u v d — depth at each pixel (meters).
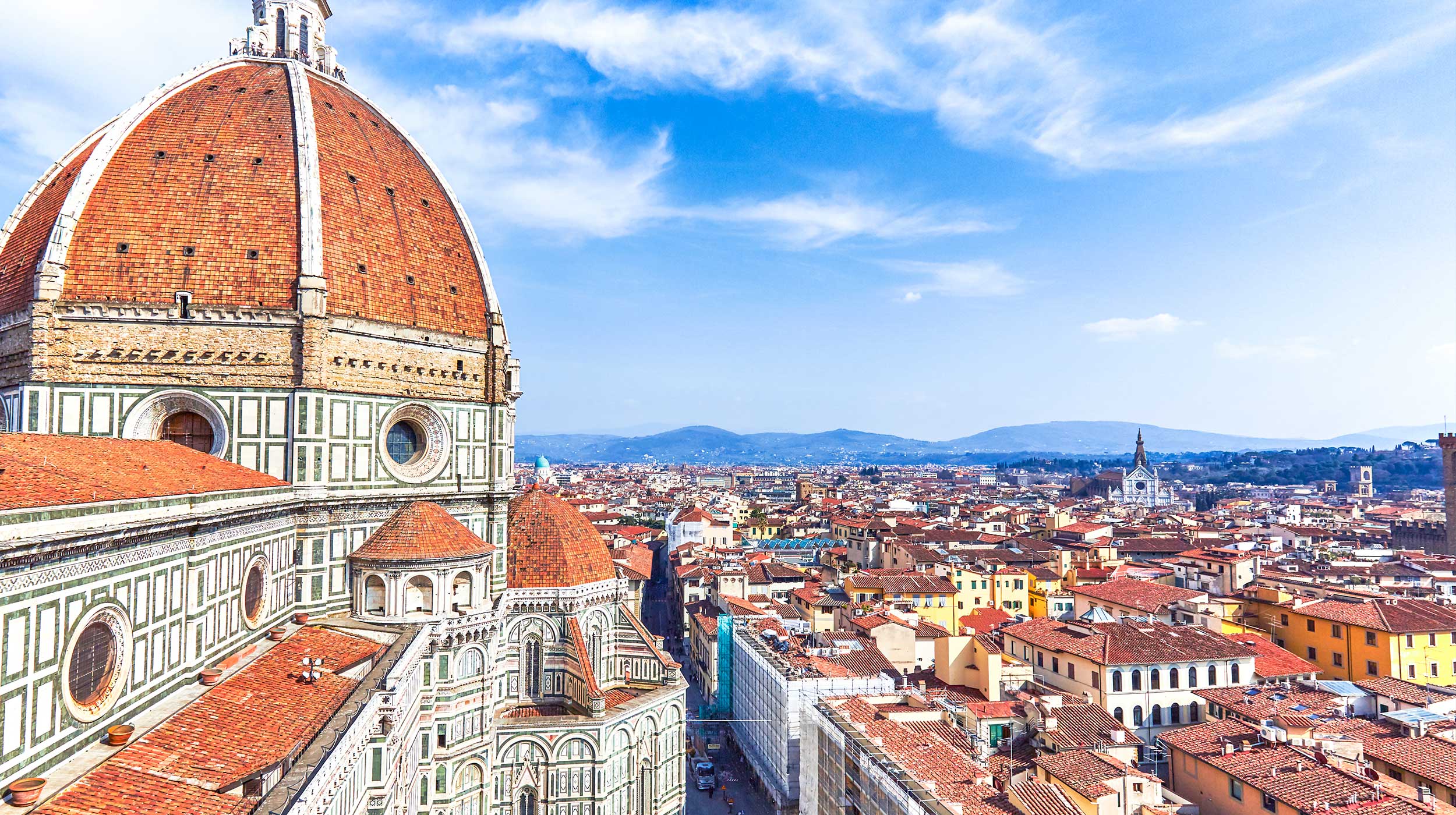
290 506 67.19
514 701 90.81
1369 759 77.69
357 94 95.38
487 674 79.88
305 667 57.22
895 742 75.69
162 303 69.69
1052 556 196.38
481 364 89.62
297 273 72.94
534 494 101.19
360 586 73.81
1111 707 103.12
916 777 66.19
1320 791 67.88
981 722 87.94
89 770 38.22
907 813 62.50
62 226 68.31
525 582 91.25
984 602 178.88
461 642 75.50
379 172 85.94
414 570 73.00
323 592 72.62
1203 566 171.88
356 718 48.50
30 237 73.00
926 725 83.62
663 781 92.69
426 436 83.88
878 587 170.25
